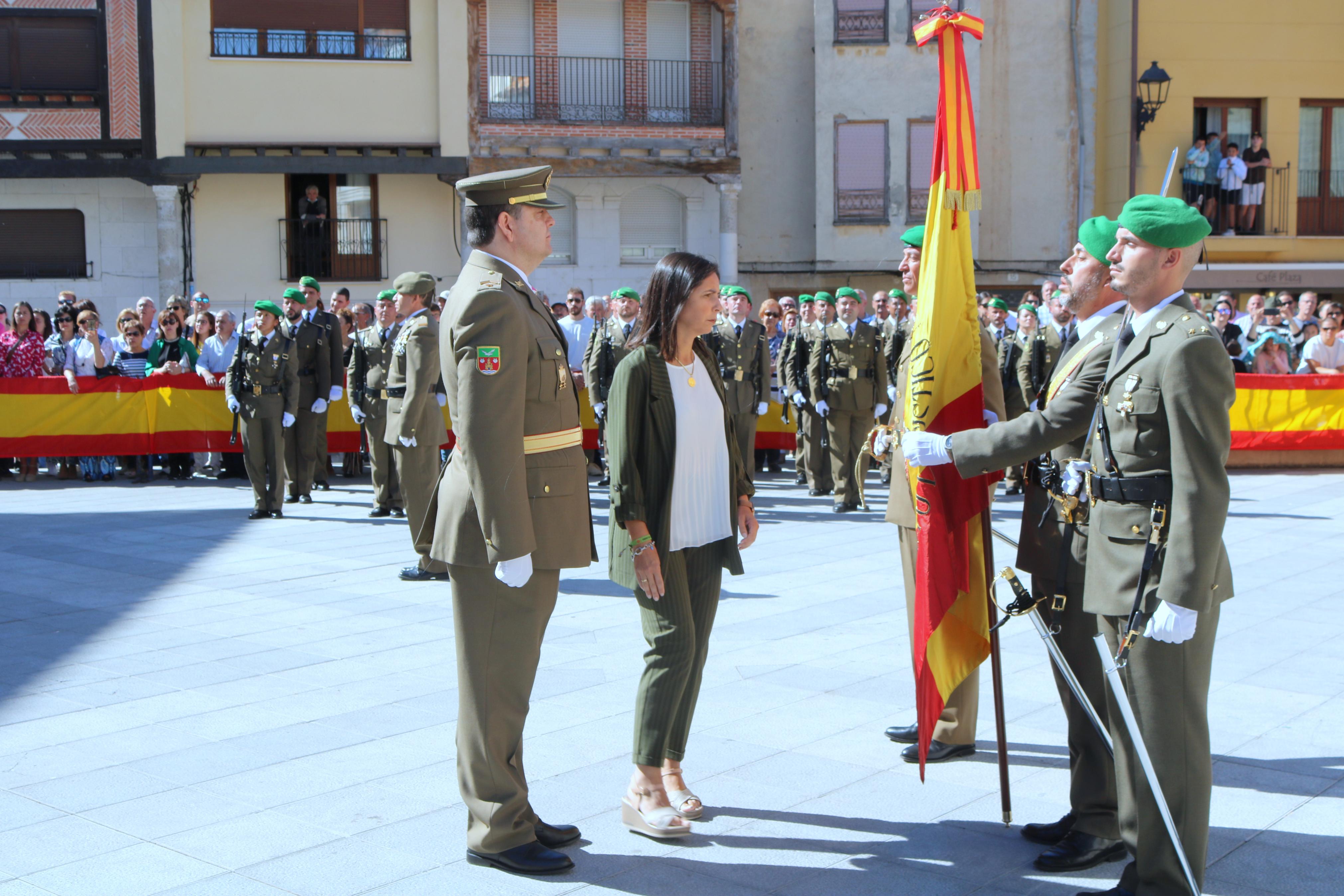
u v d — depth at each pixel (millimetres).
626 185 25203
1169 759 3637
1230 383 3490
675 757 4543
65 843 4211
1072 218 26859
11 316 22156
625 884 3945
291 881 3934
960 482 4457
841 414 12227
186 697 5938
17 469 15852
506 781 4062
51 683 6184
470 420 3840
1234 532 10820
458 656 4109
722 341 13055
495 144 23859
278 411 11758
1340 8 26094
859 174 26031
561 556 4090
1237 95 26047
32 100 22938
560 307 17109
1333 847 4219
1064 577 4273
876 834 4344
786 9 26422
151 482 14914
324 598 8211
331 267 24219
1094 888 3938
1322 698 5918
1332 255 26453
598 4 24797
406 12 23609
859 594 8336
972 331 4516
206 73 23062
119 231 23500
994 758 5125
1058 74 26641
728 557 4621
